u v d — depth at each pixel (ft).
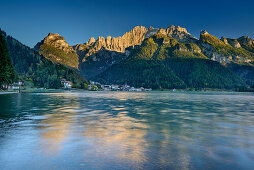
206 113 116.37
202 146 45.91
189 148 44.19
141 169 32.42
